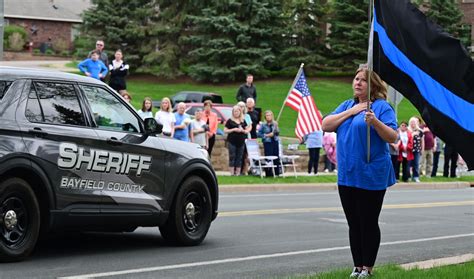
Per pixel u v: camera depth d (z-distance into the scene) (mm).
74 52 68688
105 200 10633
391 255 12133
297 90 28453
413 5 8945
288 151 31516
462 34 55969
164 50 58312
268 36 56406
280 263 10906
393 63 8914
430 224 16516
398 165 28969
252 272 10086
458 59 8891
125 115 11227
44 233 10109
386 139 8484
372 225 8773
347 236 13977
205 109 25344
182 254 11289
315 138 28547
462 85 8930
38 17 79375
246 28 54781
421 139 29547
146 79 59750
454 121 8977
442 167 38094
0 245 9602
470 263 10391
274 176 26844
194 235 12141
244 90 29828
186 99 44312
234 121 25938
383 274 9078
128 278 9312
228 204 19094
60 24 81000
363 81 8711
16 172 9719
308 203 20250
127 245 11945
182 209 11906
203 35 56344
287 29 56938
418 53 8891
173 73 58469
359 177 8594
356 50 57906
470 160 9008
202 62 57219
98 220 10602
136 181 11125
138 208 11109
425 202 21922
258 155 26797
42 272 9383
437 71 8906
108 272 9625
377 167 8570
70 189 10227
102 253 11086
